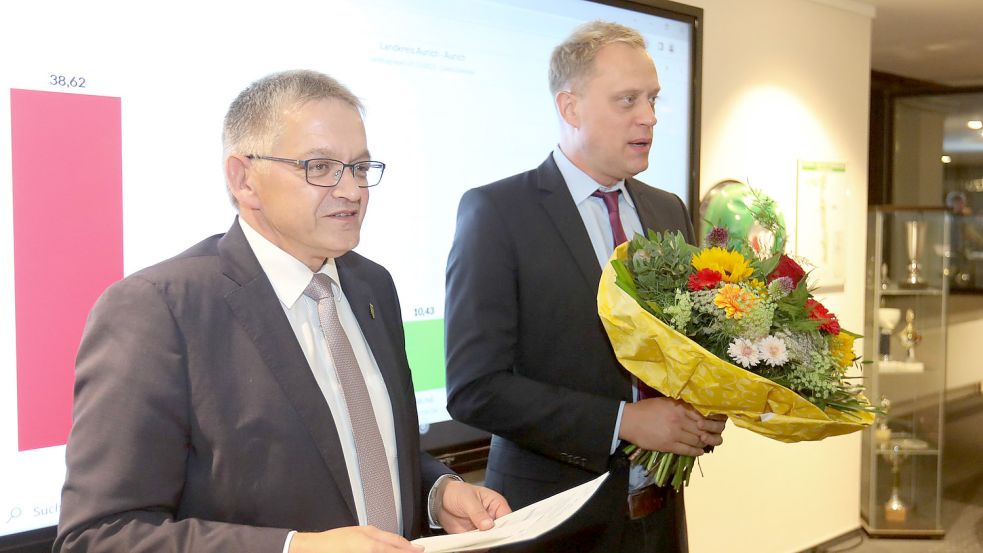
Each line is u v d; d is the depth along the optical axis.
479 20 2.15
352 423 0.99
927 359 3.58
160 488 0.84
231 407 0.89
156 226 1.62
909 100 5.22
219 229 1.71
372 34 1.93
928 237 3.61
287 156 0.92
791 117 3.22
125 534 0.79
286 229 0.95
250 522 0.89
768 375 1.16
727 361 1.15
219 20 1.68
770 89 3.13
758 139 3.10
